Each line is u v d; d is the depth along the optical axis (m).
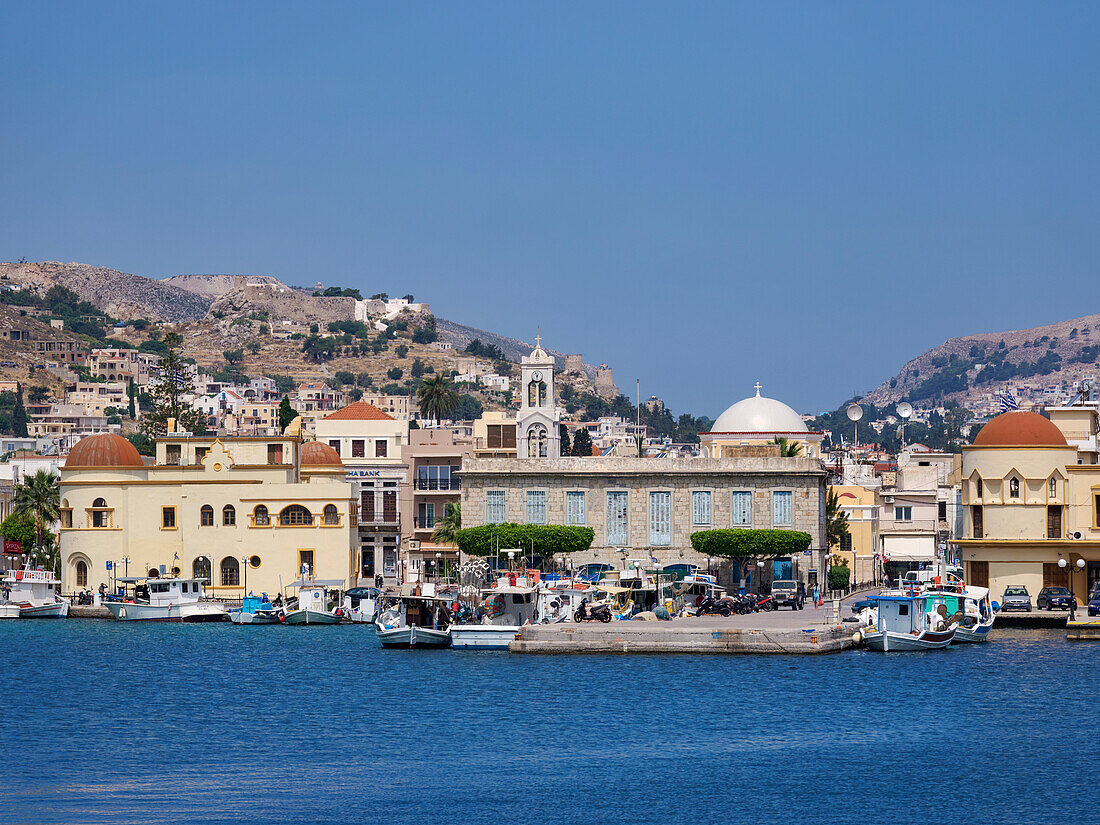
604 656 128.25
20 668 126.31
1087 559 143.75
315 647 140.25
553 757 88.25
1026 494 145.62
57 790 80.81
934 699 104.25
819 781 82.25
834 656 125.56
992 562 146.25
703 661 123.75
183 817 75.69
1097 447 154.75
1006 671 115.69
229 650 138.38
